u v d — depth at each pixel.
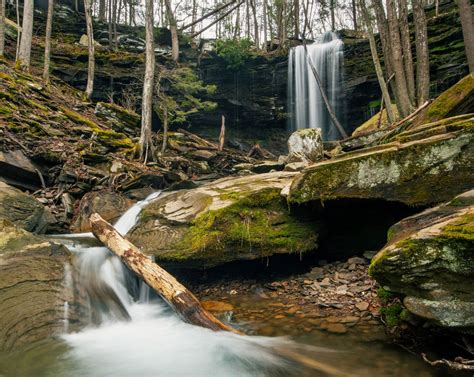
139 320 4.05
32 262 4.18
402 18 11.98
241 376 2.86
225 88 19.84
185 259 4.86
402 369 2.70
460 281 2.45
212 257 4.86
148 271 4.12
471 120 3.80
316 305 4.13
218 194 5.43
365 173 4.20
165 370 2.95
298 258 5.42
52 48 16.61
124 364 3.04
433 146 3.83
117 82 16.33
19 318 3.30
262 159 15.26
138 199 8.13
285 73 20.45
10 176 7.13
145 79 11.22
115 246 4.73
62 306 3.71
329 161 4.68
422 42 10.70
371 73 17.97
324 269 5.09
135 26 22.50
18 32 15.23
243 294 4.74
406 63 11.53
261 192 5.14
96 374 2.86
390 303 3.67
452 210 2.97
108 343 3.42
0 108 8.76
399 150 4.02
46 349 3.14
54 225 6.55
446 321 2.51
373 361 2.85
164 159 11.51
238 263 5.36
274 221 5.02
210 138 19.17
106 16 28.55
